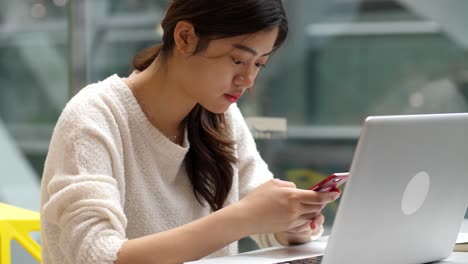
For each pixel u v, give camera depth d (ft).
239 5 4.20
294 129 11.73
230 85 4.41
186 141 5.11
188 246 4.07
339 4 12.23
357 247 3.94
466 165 4.31
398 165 3.85
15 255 8.06
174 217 5.09
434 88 12.02
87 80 12.86
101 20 12.98
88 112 4.56
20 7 13.96
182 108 4.91
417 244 4.33
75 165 4.34
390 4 12.13
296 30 11.93
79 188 4.19
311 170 11.80
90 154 4.39
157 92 4.86
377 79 12.27
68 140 4.43
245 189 5.53
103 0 12.97
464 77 11.81
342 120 12.30
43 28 13.83
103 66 13.04
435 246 4.49
